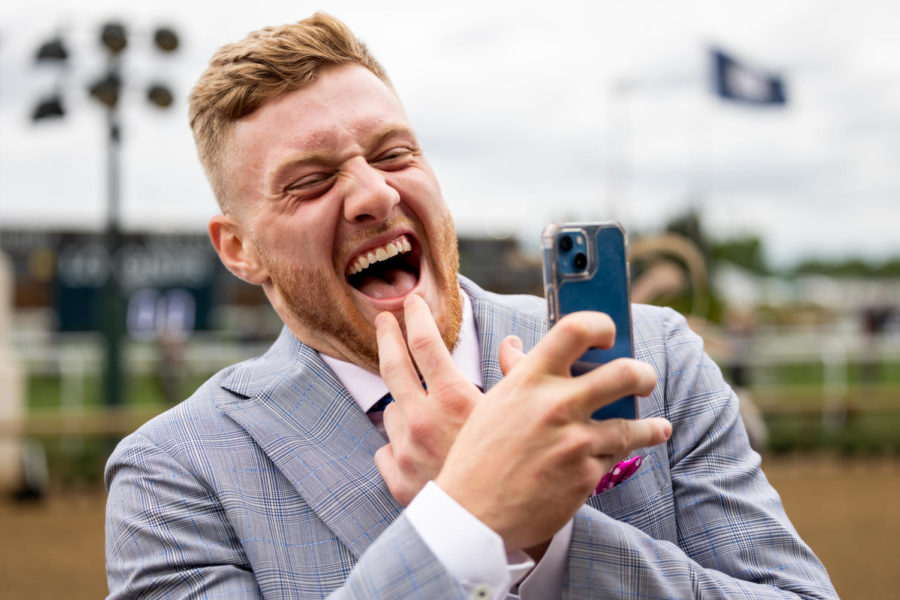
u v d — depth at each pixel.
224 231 1.53
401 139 1.41
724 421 1.44
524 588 1.16
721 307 13.49
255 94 1.38
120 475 1.46
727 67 13.69
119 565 1.39
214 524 1.36
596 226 1.08
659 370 1.46
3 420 9.27
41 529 8.11
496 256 14.32
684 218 14.40
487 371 1.45
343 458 1.39
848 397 11.61
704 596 1.18
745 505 1.34
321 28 1.42
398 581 0.99
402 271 1.53
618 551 1.15
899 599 5.93
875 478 10.41
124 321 10.02
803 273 41.47
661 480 1.37
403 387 1.11
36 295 16.30
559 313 1.09
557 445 0.94
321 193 1.38
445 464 1.02
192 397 1.56
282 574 1.31
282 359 1.55
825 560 6.95
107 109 9.25
